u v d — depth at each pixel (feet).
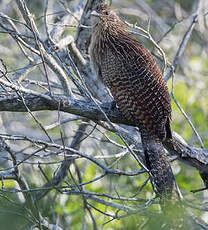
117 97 34.04
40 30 46.62
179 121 44.98
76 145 42.04
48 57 33.99
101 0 41.65
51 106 30.45
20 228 23.04
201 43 59.16
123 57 34.81
